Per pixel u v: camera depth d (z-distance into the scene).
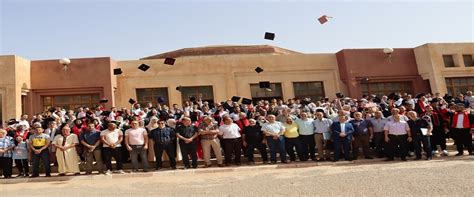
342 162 11.24
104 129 11.79
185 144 11.27
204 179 9.11
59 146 10.72
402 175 8.05
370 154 12.20
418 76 19.84
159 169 11.15
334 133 11.73
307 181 7.91
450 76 19.19
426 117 11.57
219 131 11.73
